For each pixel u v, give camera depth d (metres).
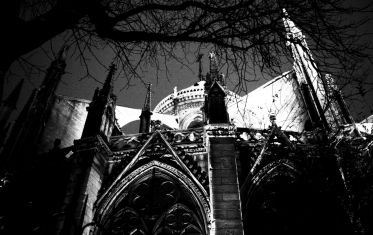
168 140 20.45
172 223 17.19
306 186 18.03
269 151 19.31
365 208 16.58
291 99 31.86
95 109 21.66
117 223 17.69
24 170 20.56
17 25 5.12
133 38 6.96
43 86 25.66
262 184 18.47
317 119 21.62
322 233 16.64
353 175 17.55
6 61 5.01
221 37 8.02
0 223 17.66
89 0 6.02
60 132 27.06
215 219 15.41
